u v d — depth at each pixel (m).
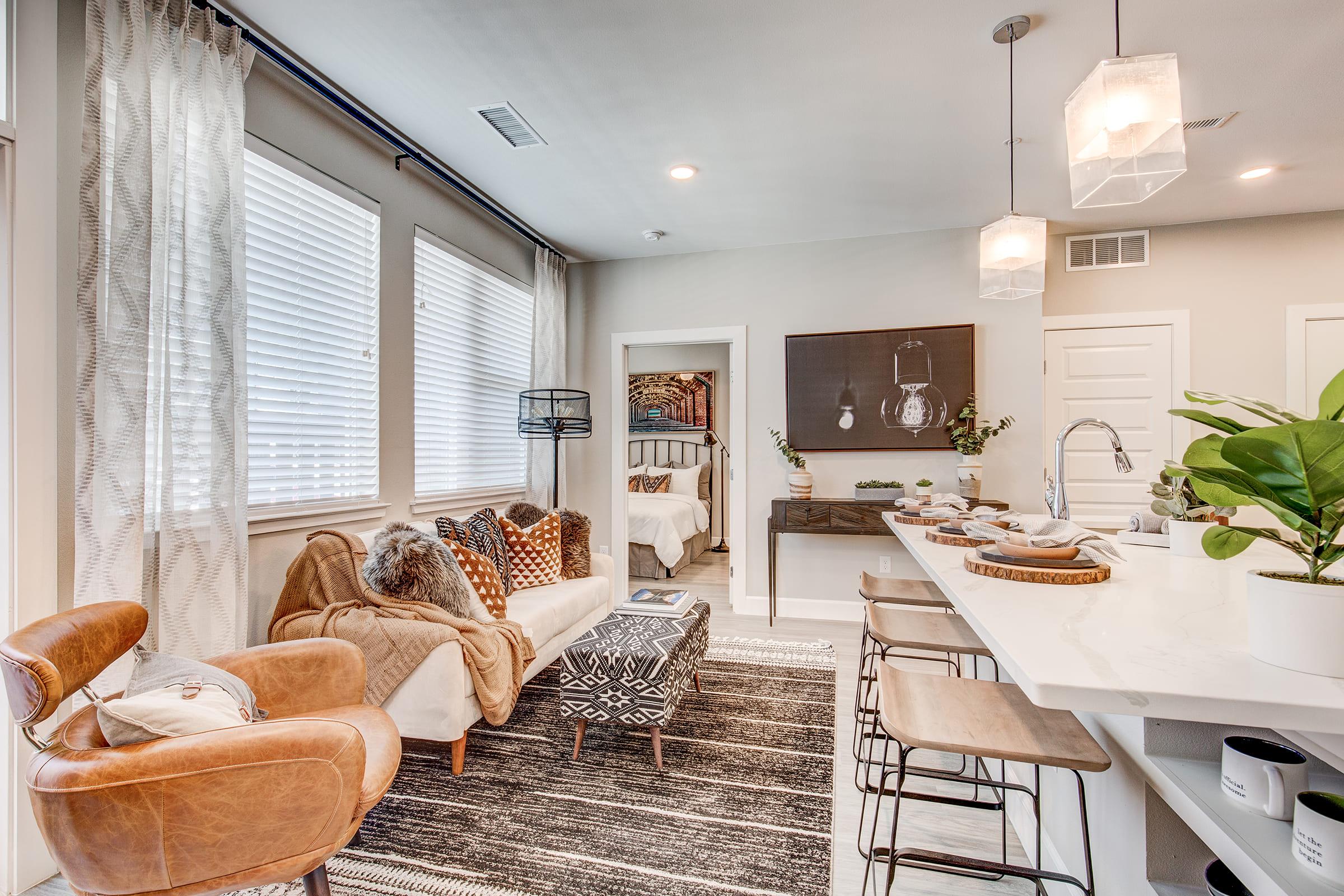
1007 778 1.98
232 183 2.11
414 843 1.81
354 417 2.86
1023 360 4.09
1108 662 0.92
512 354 4.23
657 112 2.72
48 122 1.72
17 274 1.65
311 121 2.61
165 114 1.92
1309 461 0.82
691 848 1.79
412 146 3.03
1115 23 2.12
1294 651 0.87
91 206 1.73
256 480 2.38
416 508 3.23
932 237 4.23
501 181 3.43
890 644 1.76
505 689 2.31
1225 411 3.99
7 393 1.64
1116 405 4.20
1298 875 0.78
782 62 2.36
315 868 1.25
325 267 2.70
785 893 1.61
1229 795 0.97
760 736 2.49
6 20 1.65
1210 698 0.79
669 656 2.23
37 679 1.08
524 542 3.32
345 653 1.73
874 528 3.98
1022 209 3.82
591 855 1.75
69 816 1.07
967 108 2.68
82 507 1.71
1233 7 2.04
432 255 3.41
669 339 4.71
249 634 2.32
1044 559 1.58
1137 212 3.87
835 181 3.43
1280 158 3.11
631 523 5.72
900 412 4.22
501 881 1.65
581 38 2.23
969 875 1.68
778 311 4.50
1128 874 1.22
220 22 2.10
